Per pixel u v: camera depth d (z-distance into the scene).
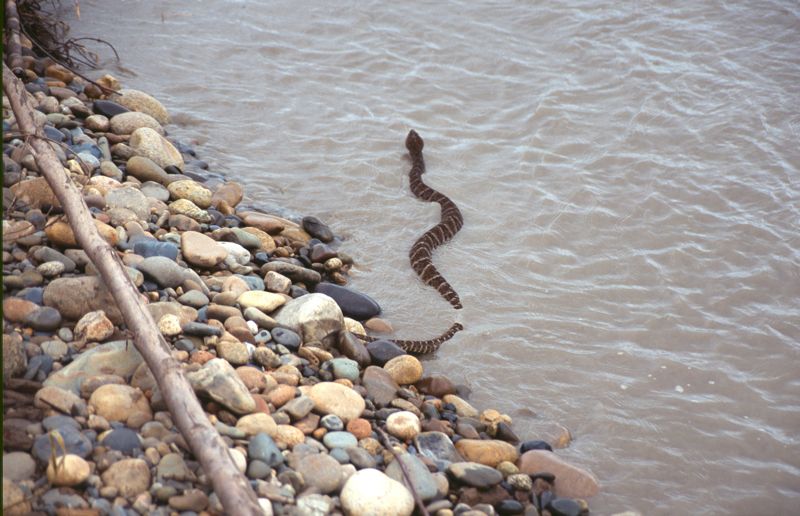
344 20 14.02
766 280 8.77
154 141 9.41
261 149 10.84
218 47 12.98
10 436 4.79
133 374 5.65
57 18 13.04
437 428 6.57
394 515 5.16
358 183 10.37
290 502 5.03
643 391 7.41
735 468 6.57
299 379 6.54
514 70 12.81
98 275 6.39
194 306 6.91
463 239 9.54
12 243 6.68
